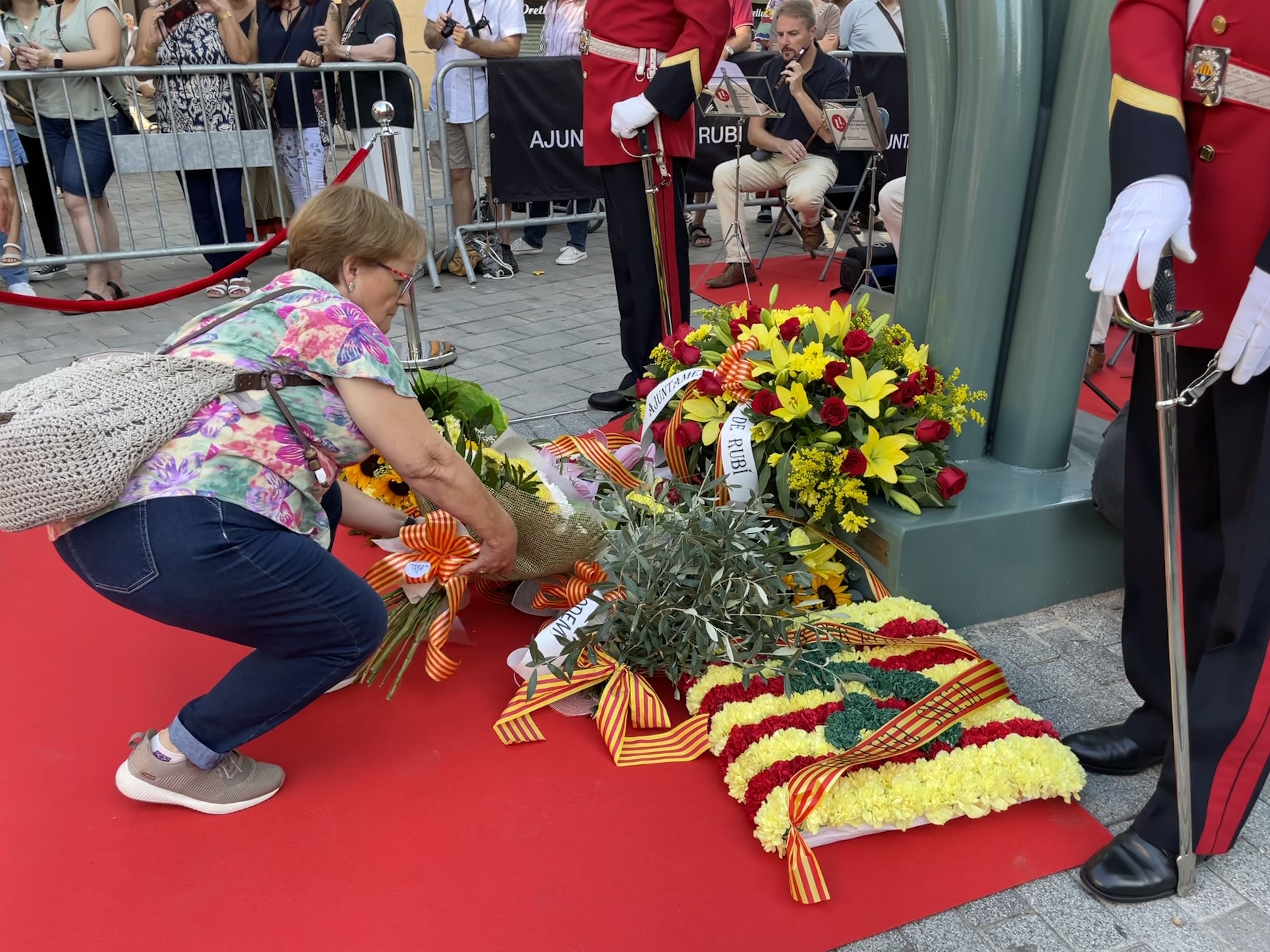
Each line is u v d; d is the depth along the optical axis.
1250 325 1.54
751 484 2.82
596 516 2.75
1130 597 2.13
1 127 5.76
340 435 2.01
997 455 3.09
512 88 6.39
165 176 11.62
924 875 1.98
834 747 2.14
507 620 2.90
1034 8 2.63
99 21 6.00
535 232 7.43
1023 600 2.88
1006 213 2.81
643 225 4.05
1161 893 1.91
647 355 4.25
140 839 2.09
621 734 2.31
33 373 4.93
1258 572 1.76
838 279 6.55
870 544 2.80
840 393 2.85
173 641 2.80
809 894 1.90
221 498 1.90
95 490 1.77
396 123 6.54
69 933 1.86
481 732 2.41
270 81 6.75
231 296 6.30
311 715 2.47
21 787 2.23
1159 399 1.69
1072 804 2.17
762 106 5.83
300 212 2.10
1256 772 1.85
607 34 3.84
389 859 2.03
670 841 2.07
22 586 3.08
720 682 2.40
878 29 7.11
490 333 5.50
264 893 1.95
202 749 2.08
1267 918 1.89
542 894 1.94
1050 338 2.86
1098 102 2.57
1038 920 1.88
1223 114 1.63
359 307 2.09
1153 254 1.54
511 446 2.91
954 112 2.90
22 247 6.73
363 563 3.19
